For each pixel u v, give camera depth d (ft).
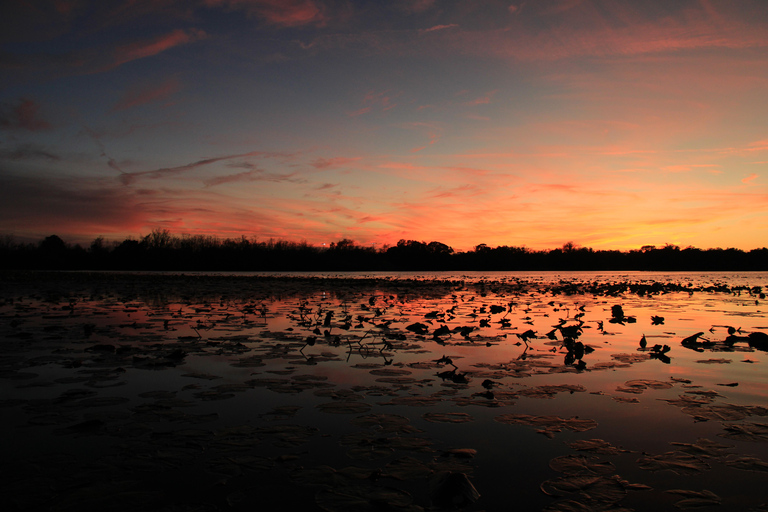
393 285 86.79
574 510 8.05
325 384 16.07
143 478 9.19
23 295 55.72
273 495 8.54
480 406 13.75
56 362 19.24
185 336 25.79
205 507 8.12
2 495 8.46
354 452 10.41
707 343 24.49
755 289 66.44
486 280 114.83
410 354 21.48
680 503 8.30
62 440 11.04
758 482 9.09
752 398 14.62
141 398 14.38
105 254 246.88
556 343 24.72
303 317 34.14
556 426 12.11
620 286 81.61
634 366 19.19
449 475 8.97
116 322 31.65
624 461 10.03
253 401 14.12
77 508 8.05
